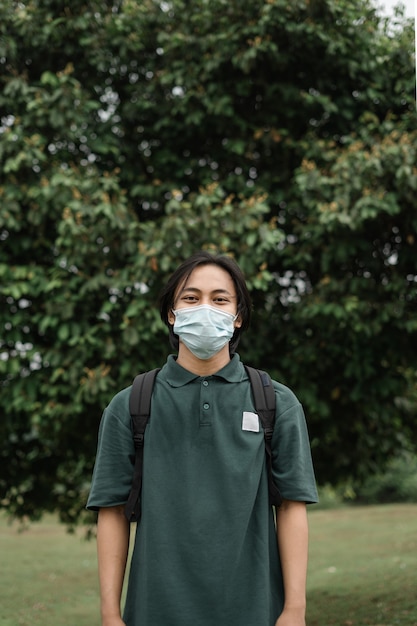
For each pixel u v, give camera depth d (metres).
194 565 1.97
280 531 2.13
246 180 6.93
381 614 6.81
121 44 6.71
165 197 6.94
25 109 6.51
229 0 6.34
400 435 7.53
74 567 12.64
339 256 6.17
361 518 18.66
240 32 6.30
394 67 6.66
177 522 2.00
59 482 7.88
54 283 6.11
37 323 6.54
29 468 7.68
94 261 6.13
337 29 6.41
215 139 7.01
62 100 6.28
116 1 7.00
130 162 7.00
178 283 2.27
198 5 6.55
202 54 6.57
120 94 7.17
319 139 6.76
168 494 2.03
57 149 6.66
